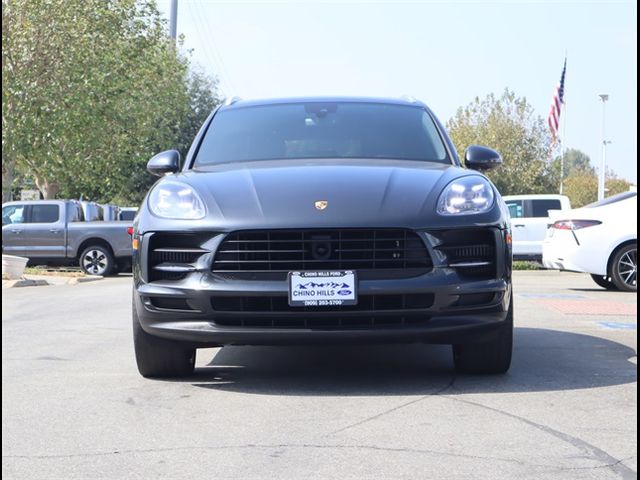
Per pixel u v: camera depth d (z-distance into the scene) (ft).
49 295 40.63
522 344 20.62
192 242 14.94
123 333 24.29
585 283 45.70
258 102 20.71
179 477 10.54
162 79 100.68
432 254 14.55
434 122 19.72
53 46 68.23
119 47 79.10
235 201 15.02
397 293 14.33
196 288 14.64
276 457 11.28
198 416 13.57
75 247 62.59
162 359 16.12
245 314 14.49
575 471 10.57
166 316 15.03
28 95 67.00
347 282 14.32
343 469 10.73
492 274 15.02
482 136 156.46
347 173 15.99
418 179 15.79
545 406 13.88
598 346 20.27
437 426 12.70
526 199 63.82
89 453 11.63
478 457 11.16
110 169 92.94
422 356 18.97
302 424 12.94
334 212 14.55
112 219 73.05
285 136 18.89
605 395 14.67
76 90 69.31
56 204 63.16
